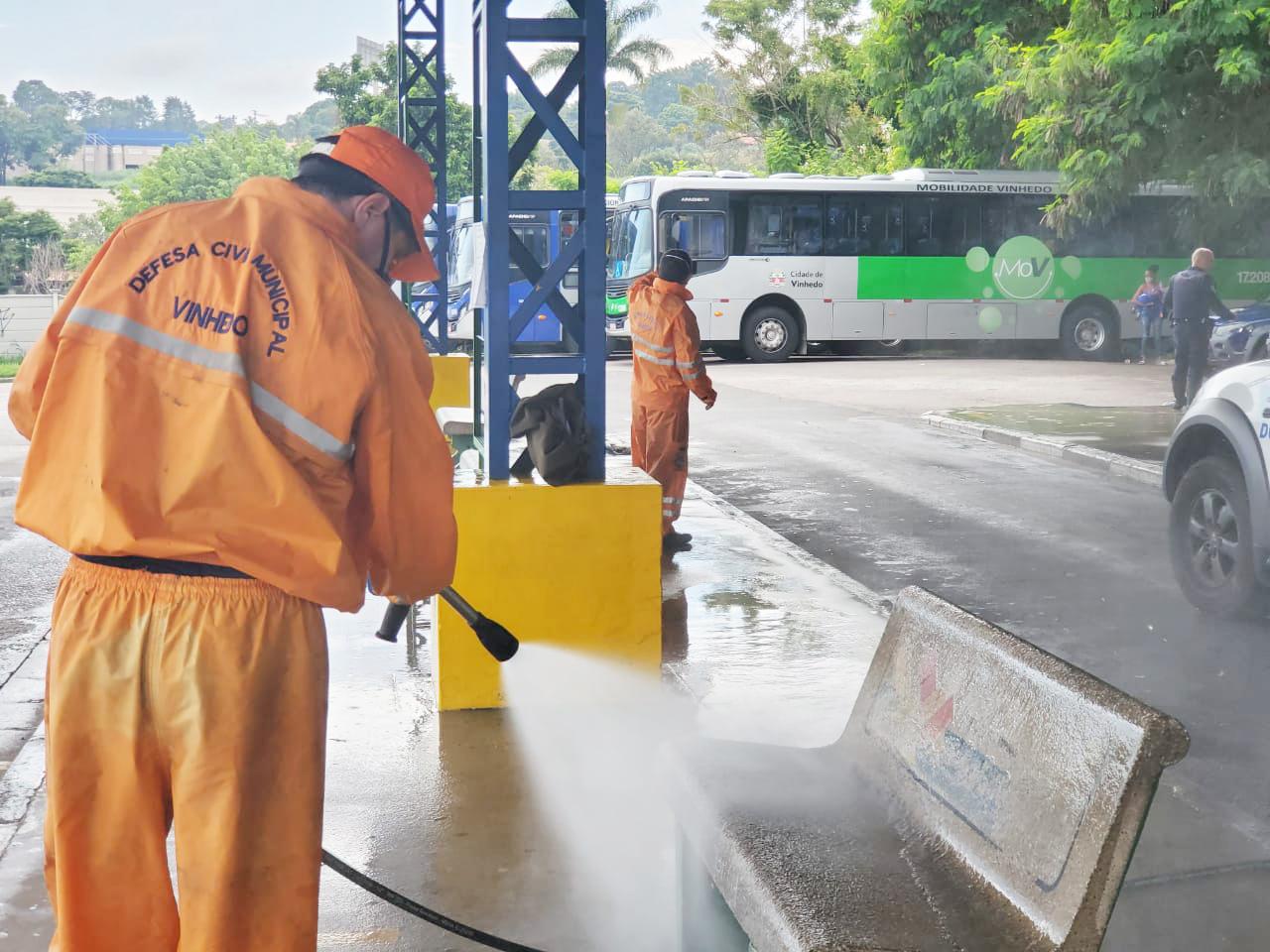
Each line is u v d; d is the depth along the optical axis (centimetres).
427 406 257
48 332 247
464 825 407
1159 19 1712
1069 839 221
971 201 2770
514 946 311
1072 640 656
